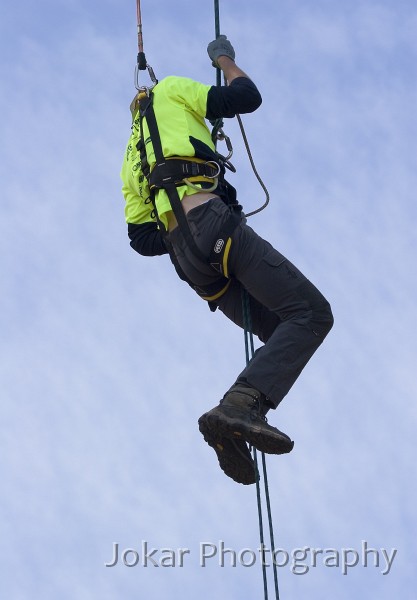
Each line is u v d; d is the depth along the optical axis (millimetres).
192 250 21750
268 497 22359
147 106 22281
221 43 22875
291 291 21625
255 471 22297
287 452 21172
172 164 21812
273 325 23047
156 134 22031
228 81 22547
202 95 21984
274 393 21250
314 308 21625
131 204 23906
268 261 21594
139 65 22703
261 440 21000
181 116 22031
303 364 21562
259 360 21375
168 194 21766
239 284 22953
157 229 24000
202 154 21844
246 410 21109
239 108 22016
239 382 21422
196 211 21641
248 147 23516
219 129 22812
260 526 22312
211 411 21188
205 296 22984
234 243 21547
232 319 23422
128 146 23688
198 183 21766
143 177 22750
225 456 22047
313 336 21578
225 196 22219
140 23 22938
